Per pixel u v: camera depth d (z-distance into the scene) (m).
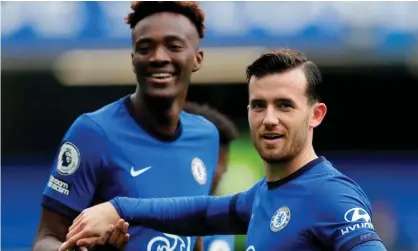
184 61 16.81
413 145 40.91
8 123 39.25
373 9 36.88
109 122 16.77
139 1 16.83
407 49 37.25
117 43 37.22
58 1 36.97
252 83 14.43
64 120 39.38
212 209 15.91
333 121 40.91
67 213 16.30
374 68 38.25
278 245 14.15
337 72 38.44
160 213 15.66
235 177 33.94
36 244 16.23
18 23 37.06
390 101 40.44
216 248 20.80
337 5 36.81
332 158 41.00
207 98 38.59
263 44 36.62
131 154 16.77
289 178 14.50
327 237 13.73
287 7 36.75
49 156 39.47
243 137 37.97
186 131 17.80
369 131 40.84
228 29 36.62
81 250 14.99
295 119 14.22
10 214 38.94
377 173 40.78
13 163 39.38
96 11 36.88
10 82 38.94
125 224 14.77
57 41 37.16
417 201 40.28
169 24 16.66
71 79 38.50
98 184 16.59
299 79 14.29
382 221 39.88
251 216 15.22
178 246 17.05
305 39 36.72
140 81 16.80
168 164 17.25
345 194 13.85
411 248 39.34
